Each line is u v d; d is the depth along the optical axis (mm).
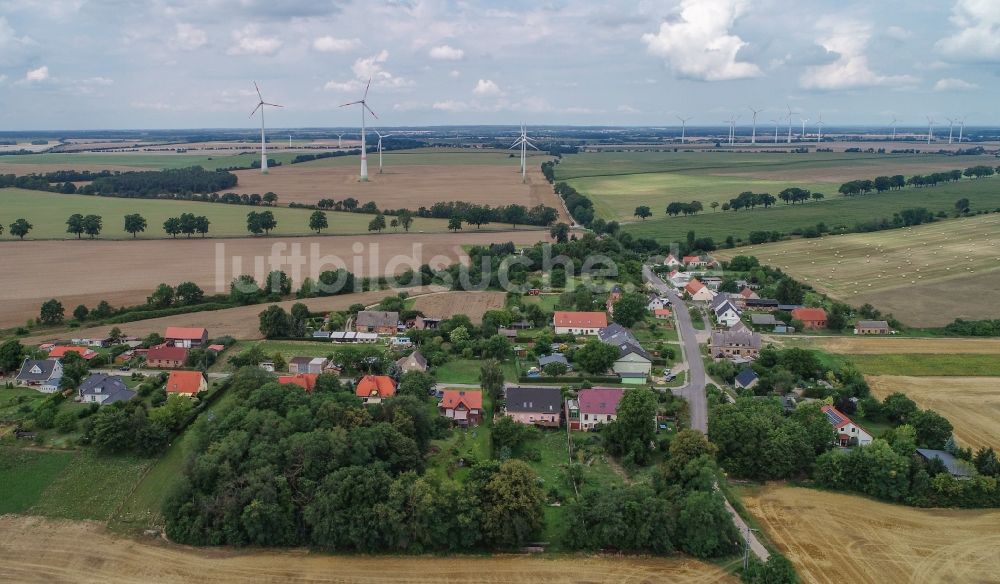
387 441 118062
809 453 122188
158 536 104938
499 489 103438
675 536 102250
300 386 141500
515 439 129875
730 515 103688
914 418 134000
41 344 182500
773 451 119875
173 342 184750
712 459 115062
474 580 95688
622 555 101438
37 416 135875
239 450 112062
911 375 168250
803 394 154125
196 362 170000
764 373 161875
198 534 103062
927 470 117000
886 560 98750
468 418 142000
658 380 165250
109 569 97438
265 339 194125
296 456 110750
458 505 102938
